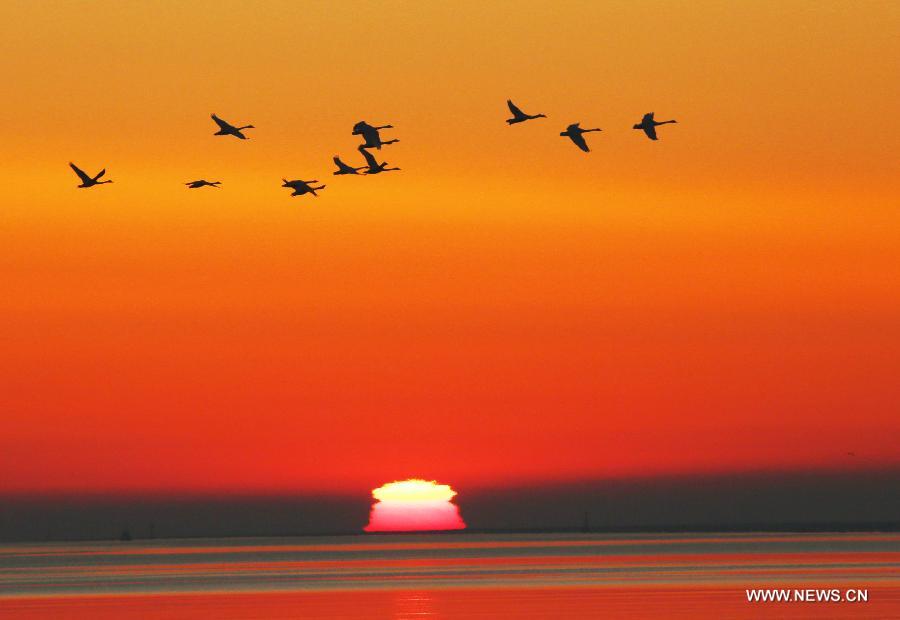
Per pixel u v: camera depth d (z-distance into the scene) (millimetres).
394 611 148750
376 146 97375
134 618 145125
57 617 147375
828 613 143000
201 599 167250
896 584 179500
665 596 163625
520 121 94562
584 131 90875
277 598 167125
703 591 170375
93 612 152625
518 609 149125
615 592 170375
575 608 149875
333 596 169250
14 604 164500
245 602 162000
